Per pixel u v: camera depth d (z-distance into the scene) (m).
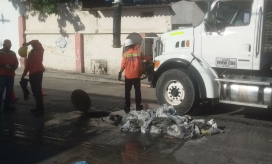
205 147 5.63
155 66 7.91
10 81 8.00
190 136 6.05
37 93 7.74
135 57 7.62
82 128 6.76
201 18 7.98
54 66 16.45
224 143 5.82
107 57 14.95
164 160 5.09
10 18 17.44
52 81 13.58
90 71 15.45
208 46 7.28
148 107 8.62
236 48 6.94
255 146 5.68
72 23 15.55
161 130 6.29
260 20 6.62
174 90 7.61
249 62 6.83
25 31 17.02
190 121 6.71
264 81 6.64
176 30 7.83
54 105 8.85
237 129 6.66
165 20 13.10
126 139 6.05
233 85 6.97
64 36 15.93
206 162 5.02
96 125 6.96
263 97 6.62
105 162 5.04
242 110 8.24
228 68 7.12
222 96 7.13
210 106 8.64
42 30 16.47
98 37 15.04
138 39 11.21
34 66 7.64
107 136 6.23
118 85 12.56
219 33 7.11
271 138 6.11
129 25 14.03
